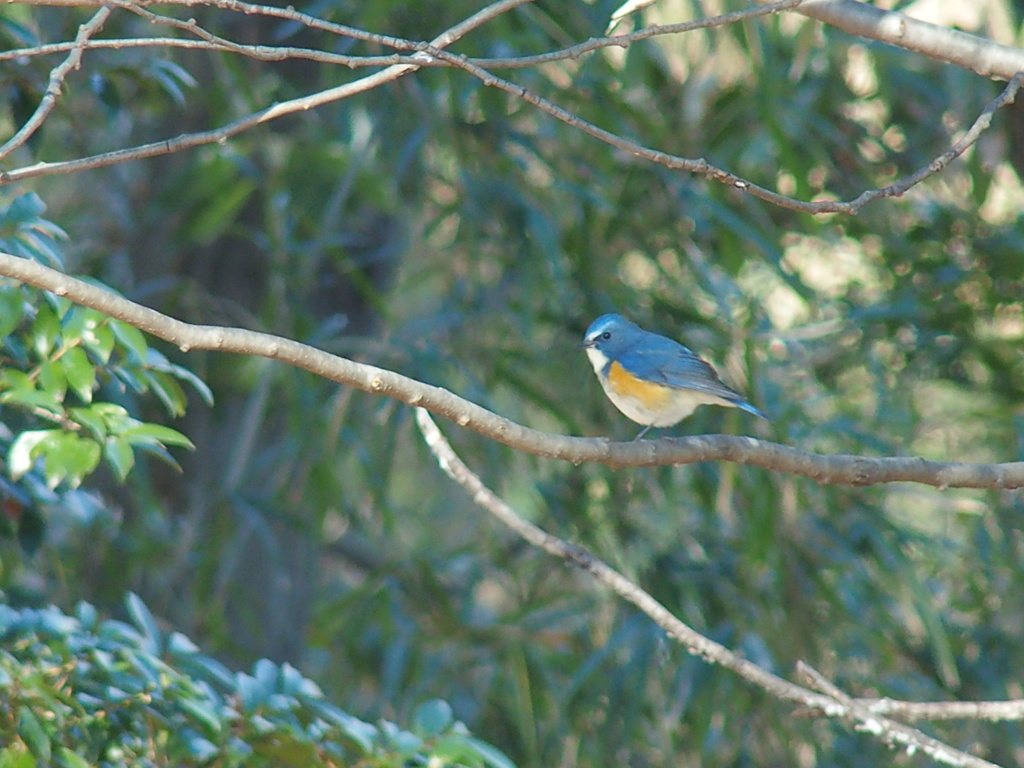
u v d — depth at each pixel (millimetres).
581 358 11125
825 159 11438
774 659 10789
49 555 9375
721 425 10852
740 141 11227
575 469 11781
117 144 12258
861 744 11617
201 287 11766
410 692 11055
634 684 10484
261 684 5977
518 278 11148
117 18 10109
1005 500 11727
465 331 11141
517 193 10664
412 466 15422
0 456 6746
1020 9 10594
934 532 13672
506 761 5906
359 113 10750
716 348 11062
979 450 12711
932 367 12203
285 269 10781
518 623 11227
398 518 13672
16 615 5902
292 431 10484
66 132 11836
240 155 10727
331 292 13031
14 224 6188
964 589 12453
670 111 11969
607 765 10945
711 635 10672
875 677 11703
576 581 12000
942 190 12883
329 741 5949
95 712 5836
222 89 10906
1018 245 11812
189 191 10672
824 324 11859
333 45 10727
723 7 10414
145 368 6168
